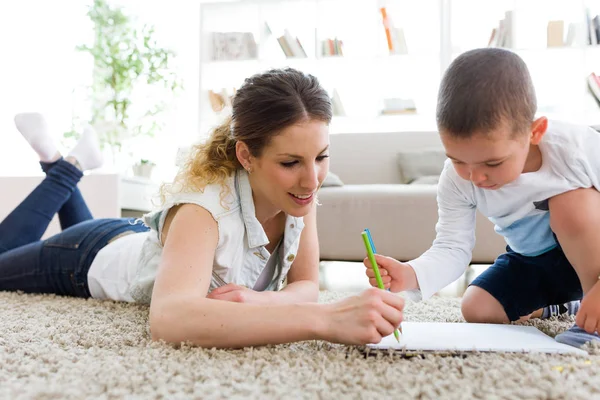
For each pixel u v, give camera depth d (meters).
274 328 0.85
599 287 0.95
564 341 0.97
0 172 4.32
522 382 0.68
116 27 4.12
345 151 3.48
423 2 4.08
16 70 4.48
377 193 2.53
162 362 0.81
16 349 0.95
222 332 0.87
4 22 4.48
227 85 4.34
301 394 0.65
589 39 3.80
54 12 4.52
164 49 4.21
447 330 0.99
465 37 4.06
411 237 2.50
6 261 1.78
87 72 4.50
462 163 0.95
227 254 1.09
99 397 0.66
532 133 0.96
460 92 0.90
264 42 4.23
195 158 1.12
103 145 3.89
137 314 1.35
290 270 1.29
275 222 1.21
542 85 3.90
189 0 4.72
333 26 4.19
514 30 3.88
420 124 4.05
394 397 0.65
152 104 4.14
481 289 1.30
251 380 0.72
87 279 1.63
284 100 0.95
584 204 1.02
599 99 3.71
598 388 0.66
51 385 0.69
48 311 1.40
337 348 0.89
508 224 1.22
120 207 3.01
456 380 0.69
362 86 4.18
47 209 2.06
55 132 4.43
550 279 1.26
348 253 2.55
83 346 1.00
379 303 0.83
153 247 1.34
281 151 0.96
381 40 4.07
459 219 1.26
